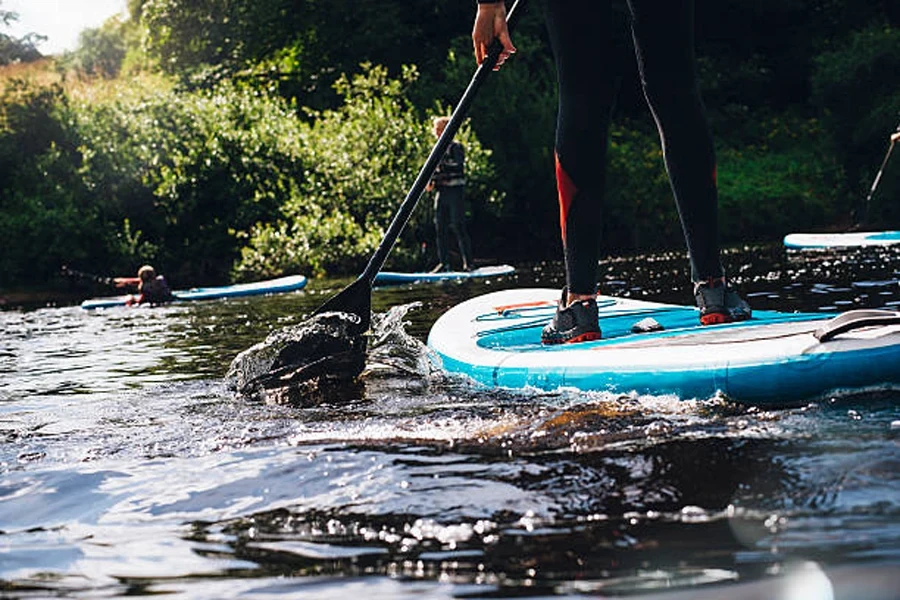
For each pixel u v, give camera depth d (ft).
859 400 7.83
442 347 11.97
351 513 5.96
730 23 76.13
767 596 4.15
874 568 4.32
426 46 68.08
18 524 6.37
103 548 5.70
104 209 48.34
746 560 4.57
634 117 68.23
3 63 71.36
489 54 11.75
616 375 8.91
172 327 21.97
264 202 48.73
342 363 11.21
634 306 13.30
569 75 10.95
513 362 10.10
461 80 53.36
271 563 5.20
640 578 4.49
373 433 8.09
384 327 14.30
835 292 18.13
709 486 5.76
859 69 56.49
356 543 5.40
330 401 9.95
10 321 28.40
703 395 8.34
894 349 7.88
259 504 6.33
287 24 68.59
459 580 4.71
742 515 5.20
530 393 9.40
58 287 46.68
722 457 6.35
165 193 47.78
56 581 5.20
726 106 70.74
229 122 49.78
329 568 5.04
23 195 48.32
